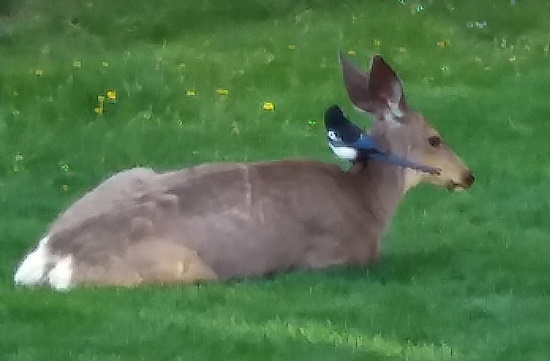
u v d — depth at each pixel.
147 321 10.93
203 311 11.22
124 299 11.48
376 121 13.21
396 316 11.17
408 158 13.16
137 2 31.92
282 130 21.61
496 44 28.50
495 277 12.59
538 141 20.36
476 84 24.77
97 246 11.92
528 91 23.94
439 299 11.78
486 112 22.30
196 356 10.10
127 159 19.95
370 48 27.78
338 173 12.95
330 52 27.27
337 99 23.50
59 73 24.39
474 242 14.25
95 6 31.84
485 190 17.03
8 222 15.71
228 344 10.38
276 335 10.62
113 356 10.11
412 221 15.37
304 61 26.27
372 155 12.94
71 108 22.75
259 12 31.09
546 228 15.02
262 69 25.33
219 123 22.09
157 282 11.92
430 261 13.29
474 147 19.94
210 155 20.03
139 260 11.89
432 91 23.95
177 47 28.17
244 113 22.73
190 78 24.47
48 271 11.97
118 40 30.19
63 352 10.20
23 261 12.71
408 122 13.21
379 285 12.20
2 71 25.25
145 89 23.44
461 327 10.92
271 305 11.42
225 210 12.22
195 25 30.72
